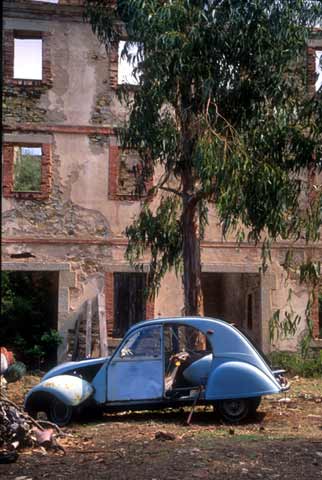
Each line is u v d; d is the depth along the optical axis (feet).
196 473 24.49
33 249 59.93
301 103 39.70
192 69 38.96
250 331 64.95
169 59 39.14
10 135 60.23
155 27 38.88
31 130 60.70
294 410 40.32
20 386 52.19
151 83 40.60
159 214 45.98
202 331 35.94
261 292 61.11
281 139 38.58
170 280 60.64
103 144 61.52
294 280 61.46
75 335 58.95
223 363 35.37
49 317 62.90
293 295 61.26
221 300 76.89
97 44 62.18
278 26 39.34
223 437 31.19
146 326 36.68
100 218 60.90
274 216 37.32
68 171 61.00
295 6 39.50
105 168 61.41
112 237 60.80
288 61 40.37
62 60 61.72
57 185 60.80
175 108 41.37
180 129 41.55
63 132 61.11
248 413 35.76
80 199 60.85
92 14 45.50
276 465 25.73
